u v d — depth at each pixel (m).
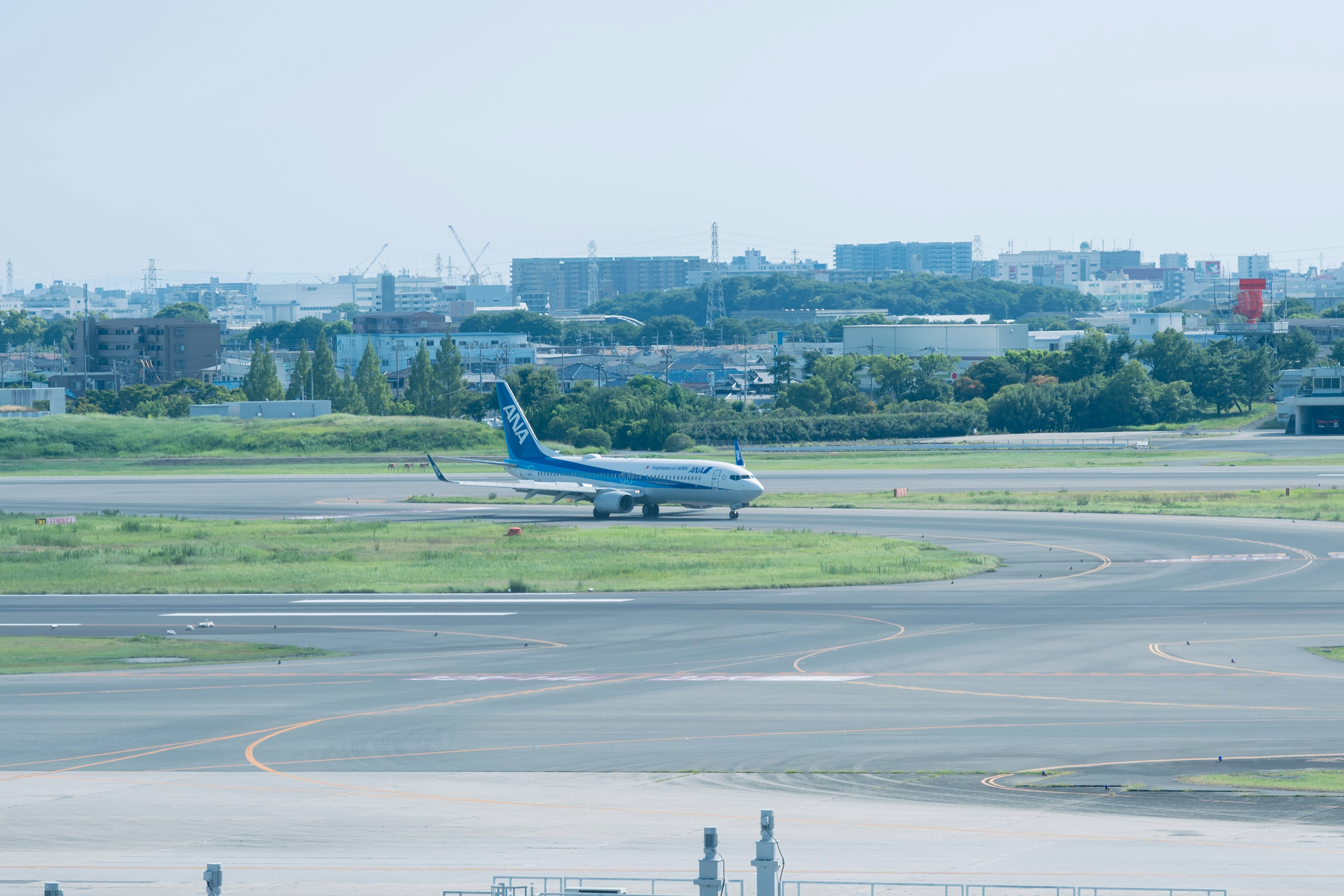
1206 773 72.38
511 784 71.44
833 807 64.81
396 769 75.44
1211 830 59.03
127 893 49.59
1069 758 76.75
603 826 61.34
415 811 65.12
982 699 94.62
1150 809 63.84
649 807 65.44
